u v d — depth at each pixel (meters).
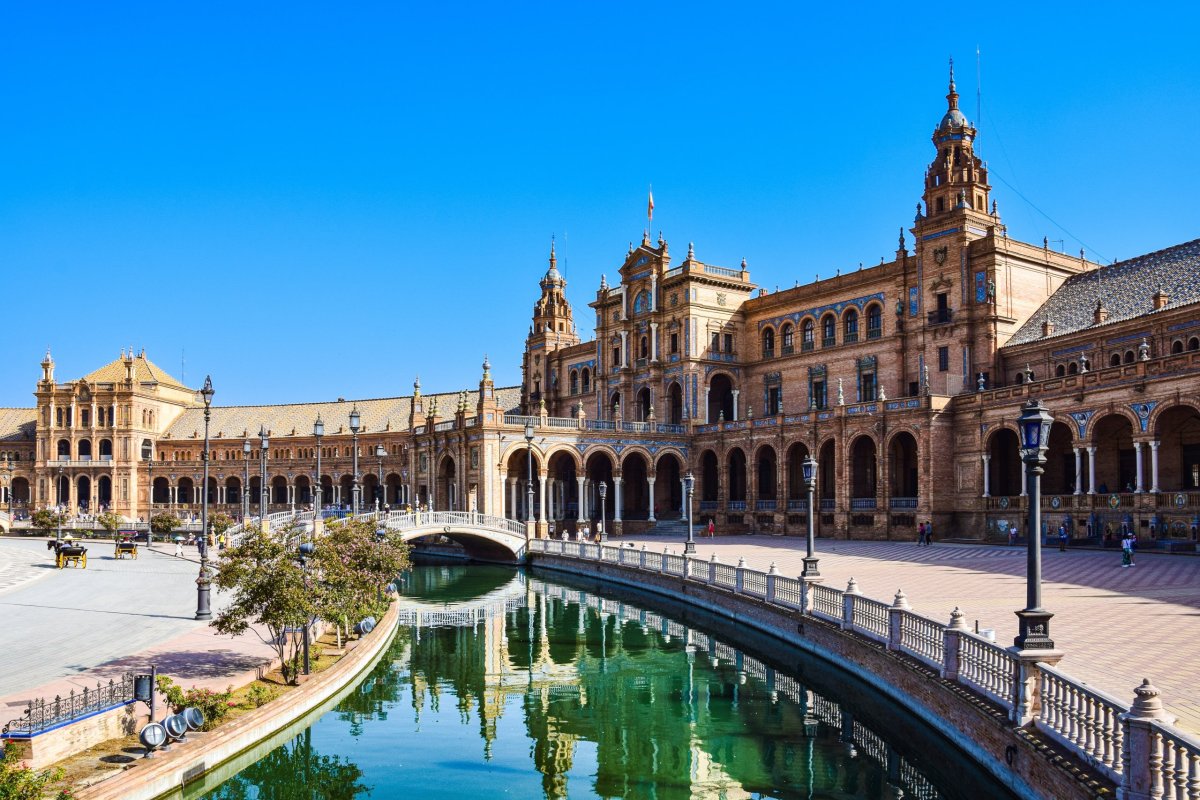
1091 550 52.62
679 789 20.81
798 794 20.39
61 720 18.19
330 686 27.02
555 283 119.75
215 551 64.12
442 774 21.92
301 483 137.25
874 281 81.69
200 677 24.50
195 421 143.50
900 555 55.22
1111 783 13.97
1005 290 71.81
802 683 30.72
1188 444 55.41
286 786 21.16
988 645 19.36
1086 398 56.56
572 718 26.77
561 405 115.00
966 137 75.38
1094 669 20.53
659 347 96.25
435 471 91.25
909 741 23.73
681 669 33.12
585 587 58.06
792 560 53.19
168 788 18.41
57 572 52.00
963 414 66.88
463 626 43.22
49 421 135.75
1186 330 56.88
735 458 92.94
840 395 75.12
